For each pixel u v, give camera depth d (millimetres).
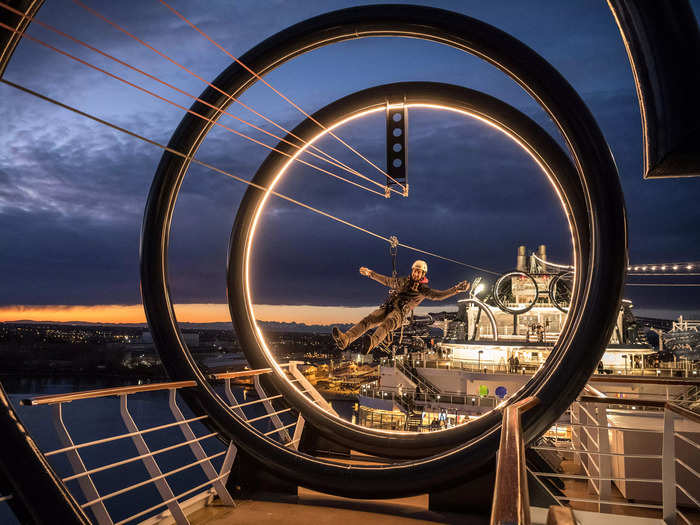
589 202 4641
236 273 6707
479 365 19688
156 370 69625
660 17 1365
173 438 42344
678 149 1360
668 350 20531
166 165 5863
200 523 4555
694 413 3643
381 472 4980
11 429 3189
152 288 5777
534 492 4484
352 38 5691
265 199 6742
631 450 5508
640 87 1478
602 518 4293
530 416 4605
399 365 20188
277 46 5730
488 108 6219
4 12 3283
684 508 5266
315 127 6516
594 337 4477
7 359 69625
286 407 6648
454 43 5324
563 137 4879
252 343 6672
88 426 44094
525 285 22328
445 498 4941
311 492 5453
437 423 18625
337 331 5562
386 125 6496
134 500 31406
